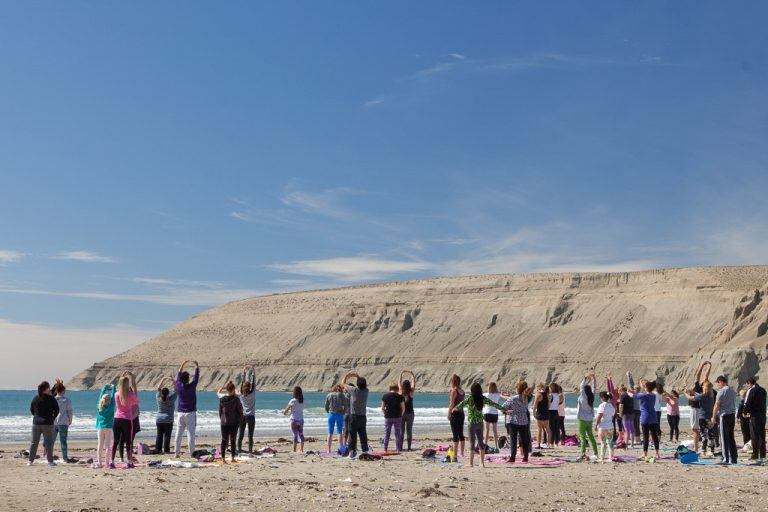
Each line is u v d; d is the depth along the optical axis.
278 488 15.71
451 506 13.39
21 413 96.62
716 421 21.73
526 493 15.06
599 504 13.81
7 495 14.56
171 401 24.59
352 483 16.45
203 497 14.38
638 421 29.92
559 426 28.78
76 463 21.84
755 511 13.18
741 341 146.75
